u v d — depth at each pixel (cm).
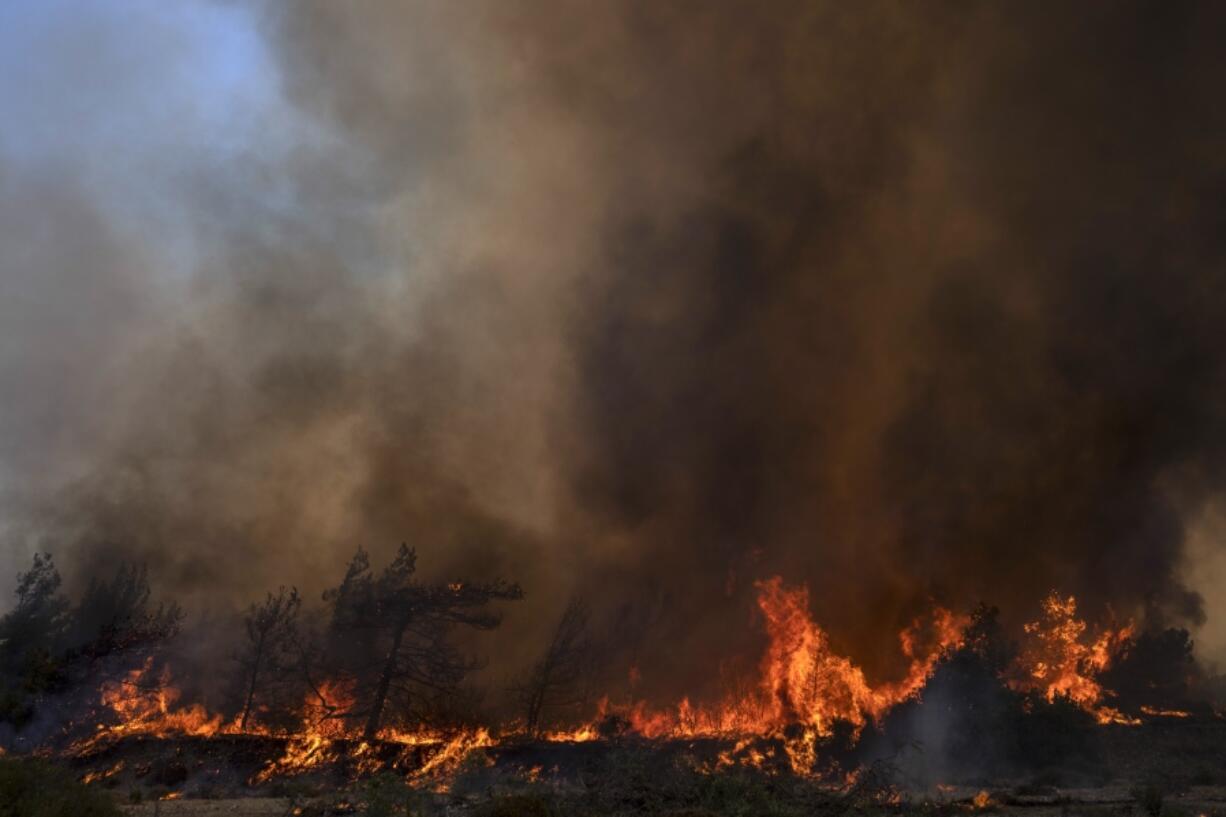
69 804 1255
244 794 2469
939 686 2778
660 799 1323
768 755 2577
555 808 1285
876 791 1495
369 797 1302
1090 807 1580
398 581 3644
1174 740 2688
